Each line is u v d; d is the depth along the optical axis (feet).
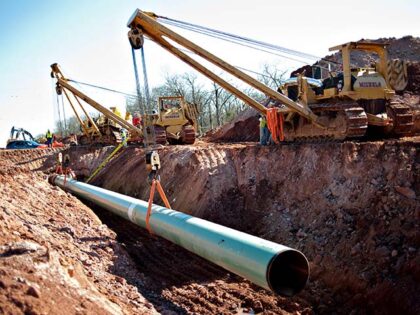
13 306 12.61
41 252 16.55
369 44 38.91
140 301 21.40
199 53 35.58
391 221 26.94
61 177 58.29
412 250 24.53
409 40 87.04
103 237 29.71
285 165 38.32
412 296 22.53
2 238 17.08
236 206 39.17
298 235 31.81
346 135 36.94
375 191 29.19
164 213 28.32
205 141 83.61
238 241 21.43
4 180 33.81
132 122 91.71
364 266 25.86
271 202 36.96
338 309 24.86
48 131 112.98
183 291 26.20
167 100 73.51
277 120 43.83
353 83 38.75
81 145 96.43
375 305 23.79
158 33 34.01
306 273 19.30
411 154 28.89
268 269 18.83
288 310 24.77
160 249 33.83
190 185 44.34
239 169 42.80
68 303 14.64
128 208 33.47
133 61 30.55
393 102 41.01
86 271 22.03
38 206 31.17
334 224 30.27
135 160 62.39
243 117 84.23
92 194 43.52
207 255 23.43
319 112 41.29
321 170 34.40
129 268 27.12
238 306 24.73
